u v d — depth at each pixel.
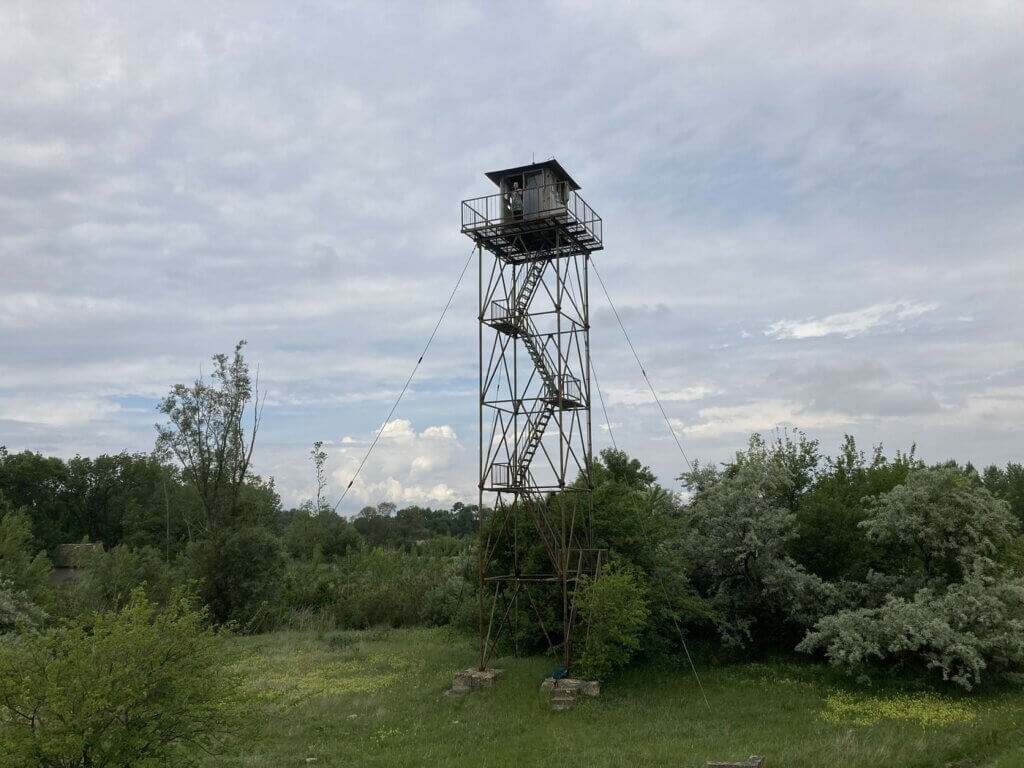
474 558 37.47
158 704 11.57
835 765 14.92
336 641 35.81
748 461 30.98
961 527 24.94
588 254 26.19
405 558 61.94
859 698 21.73
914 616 22.53
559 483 23.73
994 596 22.81
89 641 11.62
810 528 30.12
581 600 23.81
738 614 28.62
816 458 35.28
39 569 39.19
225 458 48.78
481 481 24.88
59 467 81.31
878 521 26.12
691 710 20.81
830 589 26.77
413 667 28.05
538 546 28.12
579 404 25.47
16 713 10.90
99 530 83.81
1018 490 67.69
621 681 24.17
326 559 71.31
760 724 19.22
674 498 32.22
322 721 20.09
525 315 24.95
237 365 49.75
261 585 44.25
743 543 27.67
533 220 24.03
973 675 22.16
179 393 48.22
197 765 13.14
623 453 42.94
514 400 24.80
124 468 85.25
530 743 17.80
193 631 12.45
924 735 17.25
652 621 25.83
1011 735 17.09
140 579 42.31
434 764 16.25
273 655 31.98
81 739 10.56
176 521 75.75
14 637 15.38
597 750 16.95
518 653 28.17
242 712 12.57
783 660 27.25
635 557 27.11
